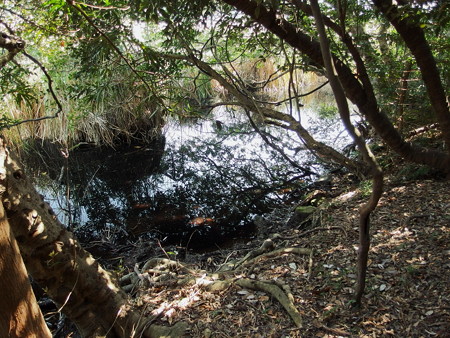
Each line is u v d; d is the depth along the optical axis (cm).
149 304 371
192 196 800
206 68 494
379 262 384
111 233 648
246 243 588
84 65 485
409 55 630
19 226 271
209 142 1164
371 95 244
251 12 246
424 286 336
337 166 870
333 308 327
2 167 265
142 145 1156
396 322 304
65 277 299
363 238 292
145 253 575
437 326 291
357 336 296
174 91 611
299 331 311
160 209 740
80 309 314
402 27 219
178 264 473
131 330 327
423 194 533
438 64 551
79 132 1105
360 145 223
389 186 595
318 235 489
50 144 1070
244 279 382
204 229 651
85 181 908
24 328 198
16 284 193
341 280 365
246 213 704
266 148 1069
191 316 345
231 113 1447
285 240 516
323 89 1733
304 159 963
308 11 287
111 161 1048
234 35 497
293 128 532
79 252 313
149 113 1120
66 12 325
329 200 639
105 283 325
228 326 328
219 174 914
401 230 445
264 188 812
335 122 1207
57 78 870
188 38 420
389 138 247
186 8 291
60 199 796
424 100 686
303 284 373
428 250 389
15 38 235
